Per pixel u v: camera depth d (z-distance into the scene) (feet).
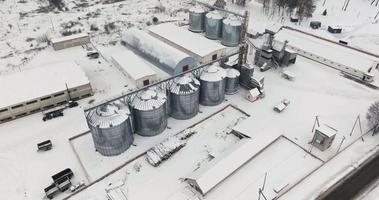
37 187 133.18
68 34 266.77
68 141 157.28
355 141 157.58
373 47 255.50
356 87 203.62
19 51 240.53
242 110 180.04
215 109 181.98
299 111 180.24
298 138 159.63
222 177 132.46
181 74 168.45
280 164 143.95
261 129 157.89
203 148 153.89
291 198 128.77
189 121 172.55
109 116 138.82
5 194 130.11
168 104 170.40
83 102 185.16
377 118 159.43
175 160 147.13
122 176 138.51
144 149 153.07
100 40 260.83
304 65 229.25
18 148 152.87
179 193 130.93
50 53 239.09
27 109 173.06
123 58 218.38
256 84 191.93
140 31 245.86
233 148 146.51
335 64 223.92
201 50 229.25
